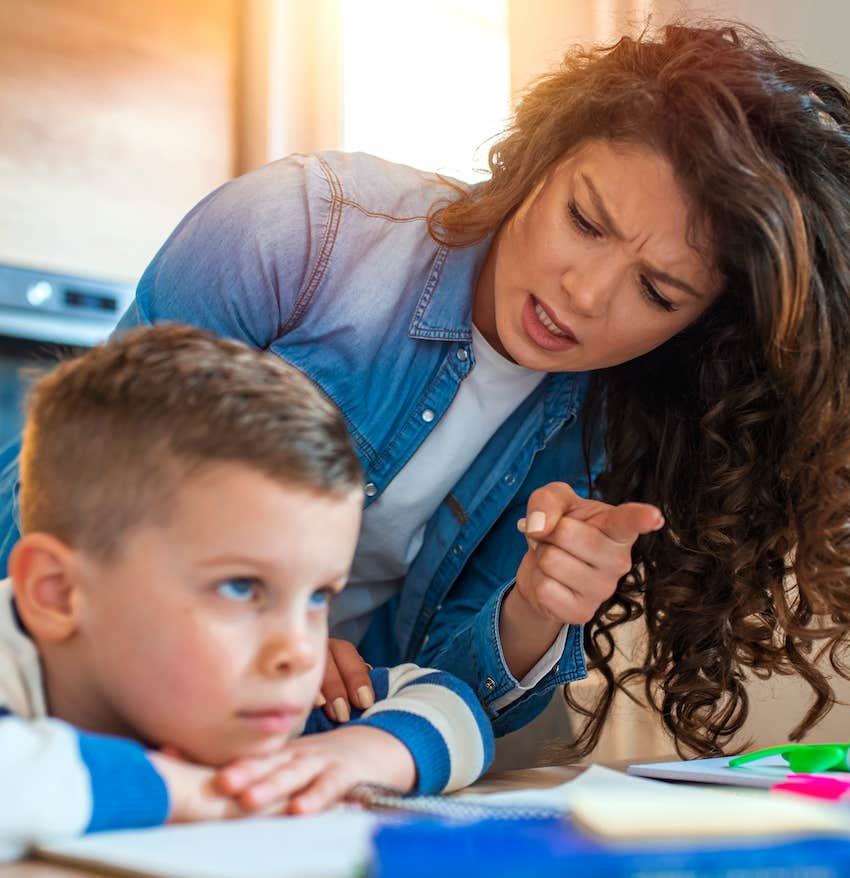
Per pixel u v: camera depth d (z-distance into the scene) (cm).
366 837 49
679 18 163
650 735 173
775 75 102
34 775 49
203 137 224
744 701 125
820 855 36
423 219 112
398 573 125
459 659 103
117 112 213
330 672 89
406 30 225
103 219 211
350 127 229
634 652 163
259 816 58
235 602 59
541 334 99
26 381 69
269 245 105
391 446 113
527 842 38
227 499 58
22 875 45
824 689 124
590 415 122
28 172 203
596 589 91
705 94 94
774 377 110
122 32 214
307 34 229
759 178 93
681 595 121
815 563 112
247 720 60
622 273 94
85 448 60
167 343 64
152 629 58
